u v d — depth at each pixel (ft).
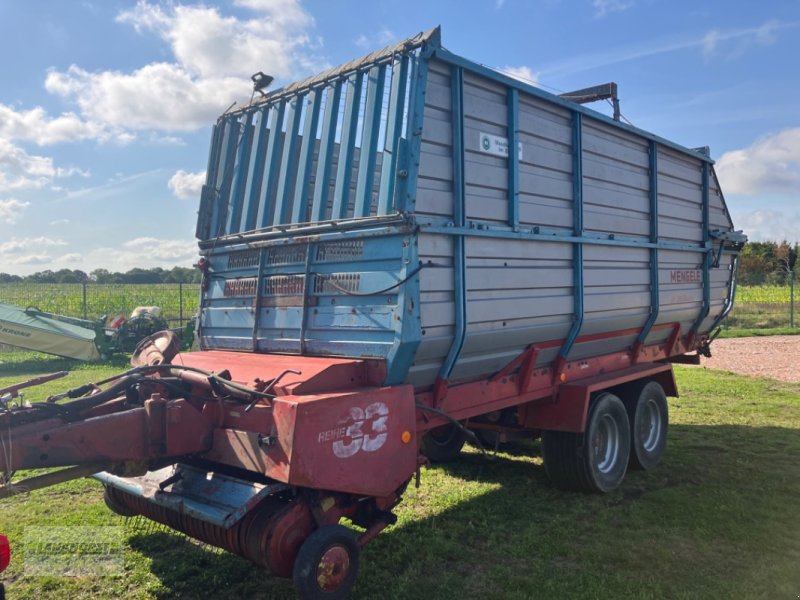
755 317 93.50
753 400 36.32
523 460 24.75
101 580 14.21
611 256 21.16
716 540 16.57
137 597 13.51
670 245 24.45
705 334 30.12
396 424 13.29
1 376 42.32
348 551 12.35
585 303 19.54
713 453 25.44
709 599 13.37
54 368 46.24
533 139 17.69
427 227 13.66
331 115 15.90
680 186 25.79
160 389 13.66
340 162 15.39
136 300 97.55
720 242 28.45
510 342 16.98
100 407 13.38
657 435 24.12
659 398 24.20
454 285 14.71
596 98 25.58
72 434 11.59
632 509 18.85
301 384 12.52
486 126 15.97
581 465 20.03
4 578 14.25
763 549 15.94
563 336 19.26
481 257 15.53
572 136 19.26
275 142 17.54
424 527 17.47
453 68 14.87
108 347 48.08
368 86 14.99
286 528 11.87
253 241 17.40
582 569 14.87
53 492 20.29
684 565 15.05
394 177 13.67
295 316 15.87
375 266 14.06
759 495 20.13
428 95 14.20
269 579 14.30
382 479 12.98
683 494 20.20
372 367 13.82
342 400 12.21
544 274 17.90
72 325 49.52
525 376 18.20
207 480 12.76
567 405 19.71
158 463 13.96
